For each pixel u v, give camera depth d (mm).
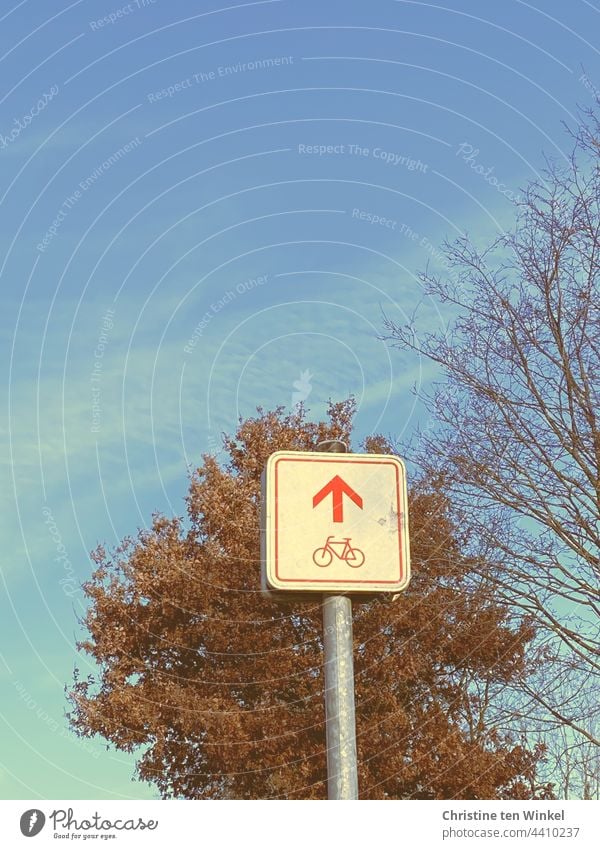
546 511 10672
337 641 4809
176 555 16391
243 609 15938
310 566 4801
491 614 12406
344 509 4898
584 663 11047
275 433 17375
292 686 15633
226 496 16656
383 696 14625
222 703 15383
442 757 14398
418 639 14172
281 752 15094
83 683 16234
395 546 4895
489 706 13320
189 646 16328
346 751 4688
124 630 16188
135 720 15562
